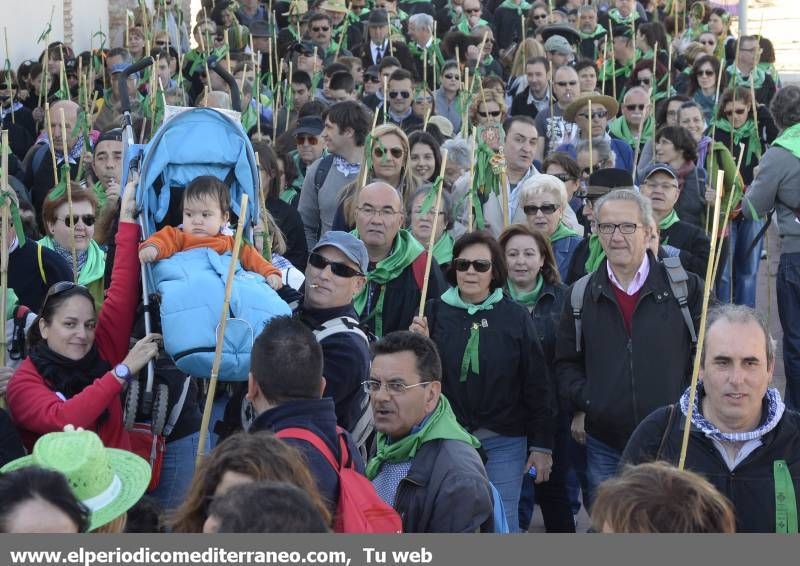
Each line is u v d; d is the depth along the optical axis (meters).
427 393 6.68
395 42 20.16
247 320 7.13
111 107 14.36
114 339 7.50
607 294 8.46
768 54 20.61
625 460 6.39
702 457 6.17
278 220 11.31
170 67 17.72
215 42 20.56
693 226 10.87
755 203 11.73
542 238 9.68
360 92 18.67
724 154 12.47
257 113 14.98
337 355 7.58
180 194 7.89
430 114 15.81
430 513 6.39
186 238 7.43
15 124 15.57
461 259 8.78
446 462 6.45
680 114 15.04
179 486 7.79
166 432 7.58
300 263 11.39
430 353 6.72
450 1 25.23
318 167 12.42
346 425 7.63
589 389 8.49
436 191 9.62
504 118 15.37
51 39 20.91
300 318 7.91
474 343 8.74
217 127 7.99
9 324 8.16
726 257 12.28
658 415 6.43
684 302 8.36
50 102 16.25
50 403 7.04
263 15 23.64
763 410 6.19
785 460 6.11
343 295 7.87
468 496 6.32
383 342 6.75
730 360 6.04
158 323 7.46
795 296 11.64
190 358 7.02
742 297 14.49
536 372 8.81
